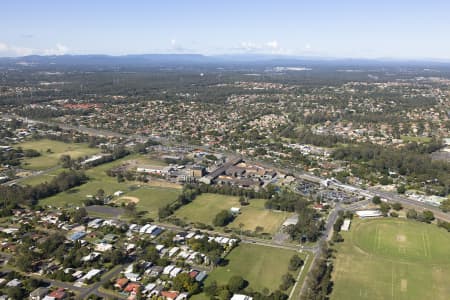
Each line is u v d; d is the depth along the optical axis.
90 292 194.12
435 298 193.12
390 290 199.25
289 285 199.88
